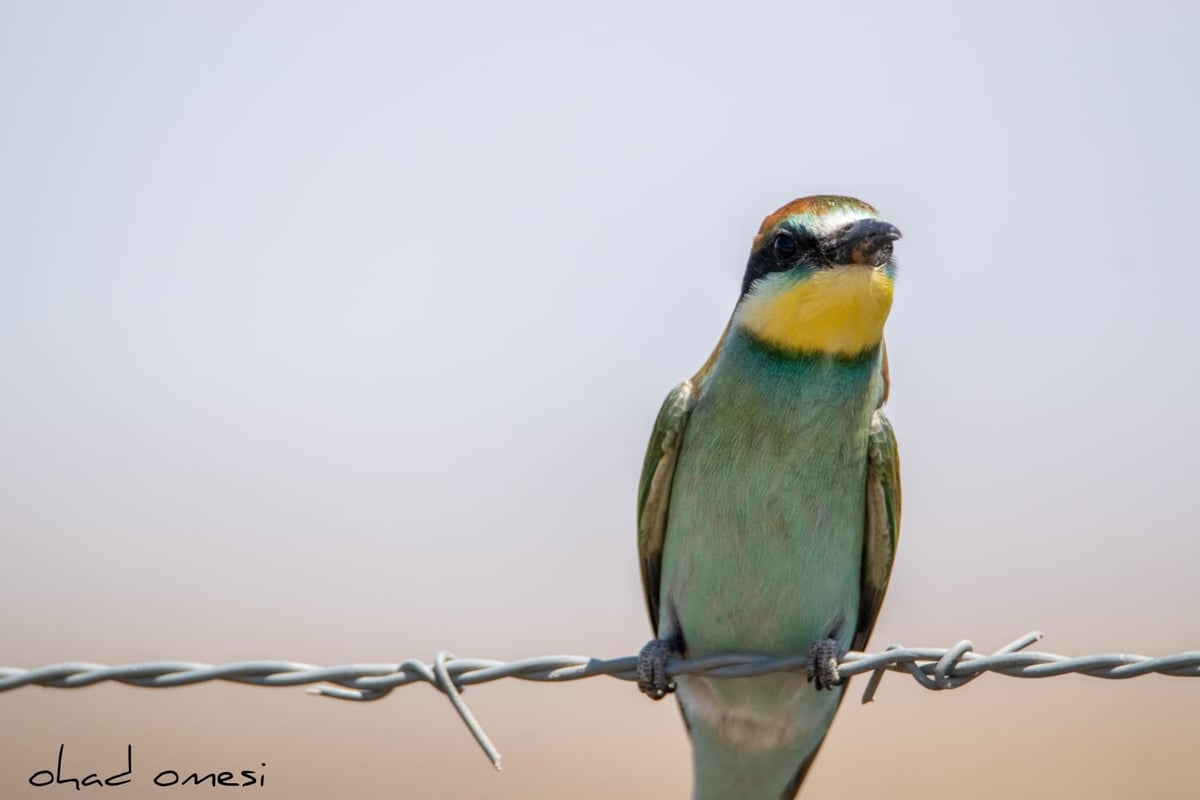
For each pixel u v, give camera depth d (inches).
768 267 426.9
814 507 417.1
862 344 415.2
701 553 424.5
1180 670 319.9
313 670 348.5
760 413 415.5
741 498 417.7
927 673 345.4
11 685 339.0
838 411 415.2
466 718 353.7
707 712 443.5
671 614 437.1
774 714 439.5
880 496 427.8
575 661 369.4
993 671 337.7
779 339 415.8
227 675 346.0
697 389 435.8
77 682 341.7
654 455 437.7
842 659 408.5
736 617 427.8
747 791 464.4
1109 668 325.4
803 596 422.0
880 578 444.1
